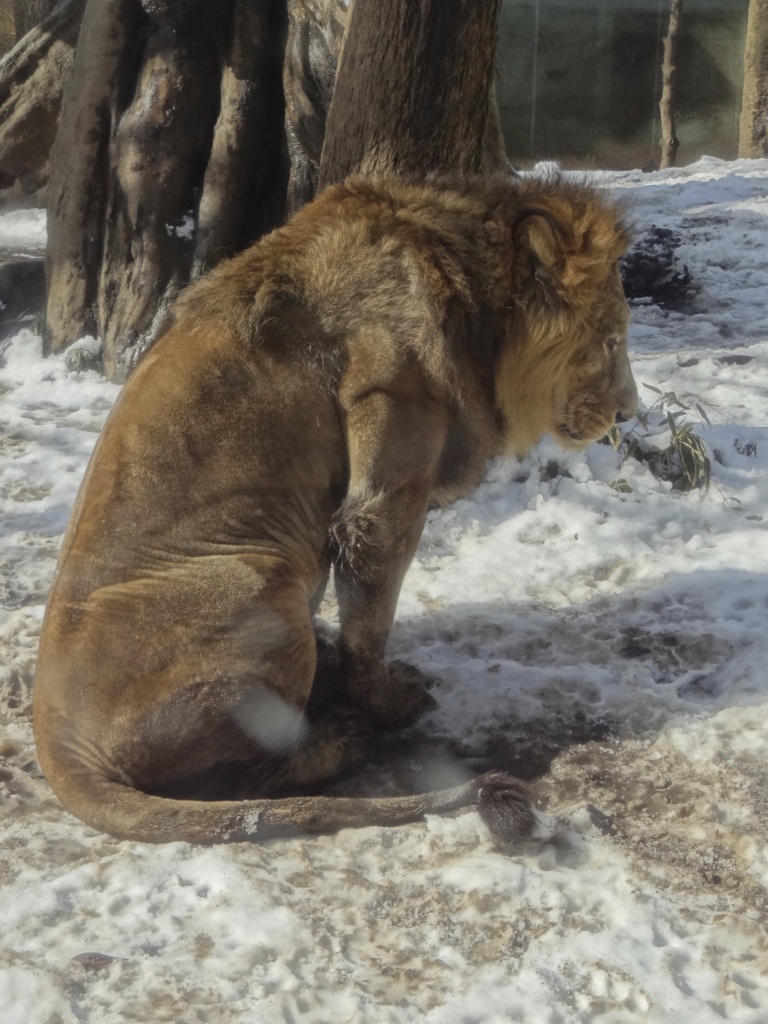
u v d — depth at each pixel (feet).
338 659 15.66
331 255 13.83
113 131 28.60
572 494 21.43
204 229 28.40
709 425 24.44
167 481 13.16
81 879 11.63
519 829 12.00
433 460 14.02
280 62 28.86
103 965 10.46
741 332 33.17
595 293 14.40
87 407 27.37
